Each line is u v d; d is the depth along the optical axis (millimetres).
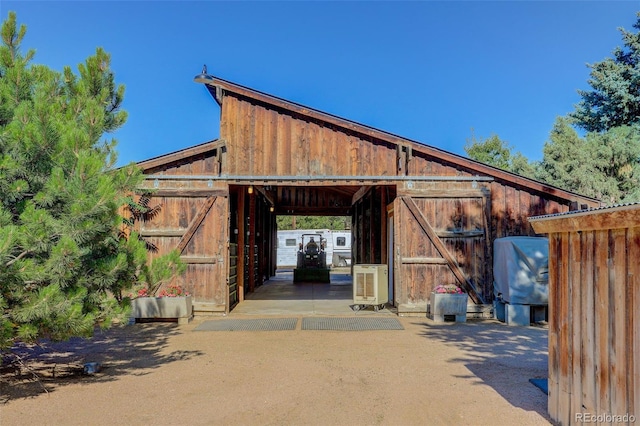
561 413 3105
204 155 8008
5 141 3586
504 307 7387
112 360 4984
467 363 4770
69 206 3604
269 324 7039
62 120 4230
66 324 3617
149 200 7879
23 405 3574
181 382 4145
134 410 3453
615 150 13992
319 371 4469
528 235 7863
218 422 3221
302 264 14945
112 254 4277
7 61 4336
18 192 3570
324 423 3205
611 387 2580
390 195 9875
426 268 7844
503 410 3430
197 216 7867
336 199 16062
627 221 2416
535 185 7816
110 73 5246
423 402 3598
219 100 8078
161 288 7695
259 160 7988
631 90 14734
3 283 3312
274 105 8008
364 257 12852
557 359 3188
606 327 2643
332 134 8016
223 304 7758
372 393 3814
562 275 3156
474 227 7879
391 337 6098
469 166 7914
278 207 16016
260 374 4383
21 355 5191
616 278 2555
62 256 3398
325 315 7879
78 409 3479
